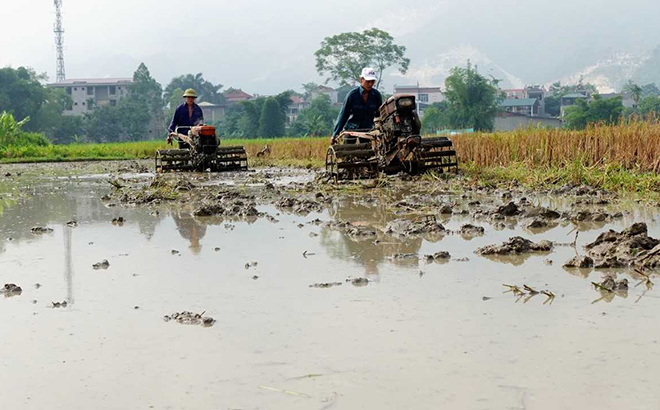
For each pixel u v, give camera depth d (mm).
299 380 2961
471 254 5523
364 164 12586
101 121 120188
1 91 108812
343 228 7102
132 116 121938
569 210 8047
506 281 4566
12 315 4105
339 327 3660
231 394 2840
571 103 158625
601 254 5270
